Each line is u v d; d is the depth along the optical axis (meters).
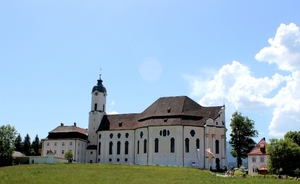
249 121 121.31
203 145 111.88
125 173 74.88
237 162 120.44
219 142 114.19
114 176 68.62
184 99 120.88
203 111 118.12
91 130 136.88
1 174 68.50
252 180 66.25
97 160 130.50
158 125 113.88
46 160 113.62
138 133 121.50
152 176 71.62
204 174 81.50
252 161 110.50
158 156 111.94
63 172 72.62
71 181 59.09
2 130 126.31
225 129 116.06
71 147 132.00
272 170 90.88
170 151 110.88
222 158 112.88
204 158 110.94
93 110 138.88
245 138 120.75
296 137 106.88
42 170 77.75
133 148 123.69
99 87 140.88
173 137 111.75
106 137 129.50
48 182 57.66
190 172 83.00
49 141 135.62
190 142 111.12
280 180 67.12
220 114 116.75
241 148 120.50
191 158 109.88
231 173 88.94
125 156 124.31
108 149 128.12
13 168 86.88
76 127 141.12
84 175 68.06
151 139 114.19
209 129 112.81
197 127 112.69
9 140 126.81
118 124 130.88
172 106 119.06
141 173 76.25
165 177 70.56
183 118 113.94
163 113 117.56
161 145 112.38
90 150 133.50
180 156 109.38
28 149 181.75
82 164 97.25
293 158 89.44
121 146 125.88
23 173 70.12
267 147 93.19
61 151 133.12
